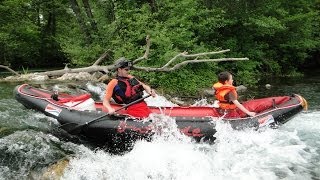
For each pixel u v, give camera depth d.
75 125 5.66
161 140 5.59
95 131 5.65
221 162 5.23
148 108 6.09
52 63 20.80
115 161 5.18
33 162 5.00
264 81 14.49
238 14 14.31
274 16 15.96
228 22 13.85
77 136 5.89
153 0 13.11
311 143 6.01
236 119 5.80
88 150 5.54
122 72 5.79
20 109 7.12
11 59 18.77
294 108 5.95
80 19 13.54
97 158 5.25
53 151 5.23
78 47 13.07
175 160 5.21
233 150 5.57
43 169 4.87
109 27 12.64
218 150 5.55
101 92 9.98
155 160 5.21
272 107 6.16
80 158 5.16
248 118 5.81
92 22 13.55
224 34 15.09
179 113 6.25
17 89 6.52
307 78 15.15
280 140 6.02
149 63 11.88
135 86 5.81
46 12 20.50
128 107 5.83
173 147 5.53
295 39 16.73
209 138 5.64
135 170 4.99
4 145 5.28
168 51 11.27
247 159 5.34
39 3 19.70
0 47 18.05
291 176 4.85
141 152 5.42
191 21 13.12
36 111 6.78
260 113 5.90
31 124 6.23
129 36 12.60
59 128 5.90
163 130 5.61
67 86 9.98
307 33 17.12
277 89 12.27
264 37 16.50
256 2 14.58
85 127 5.66
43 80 11.02
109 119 5.67
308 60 20.05
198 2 13.84
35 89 6.76
